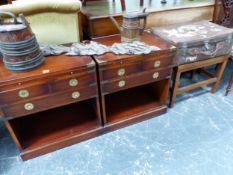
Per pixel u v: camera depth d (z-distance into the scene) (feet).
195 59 4.66
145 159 4.04
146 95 5.51
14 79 3.06
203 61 4.84
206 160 3.96
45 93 3.42
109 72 3.73
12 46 3.03
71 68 3.35
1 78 3.09
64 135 4.35
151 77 4.27
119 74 3.86
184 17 5.65
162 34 4.71
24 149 4.04
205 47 4.56
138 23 4.19
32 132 4.46
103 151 4.25
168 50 4.02
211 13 6.01
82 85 3.65
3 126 4.99
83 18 4.97
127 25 4.12
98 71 3.63
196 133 4.57
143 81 4.23
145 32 4.98
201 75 6.66
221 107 5.29
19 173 3.87
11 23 3.20
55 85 3.41
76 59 3.63
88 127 4.54
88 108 5.10
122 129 4.77
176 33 4.76
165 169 3.84
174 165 3.90
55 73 3.28
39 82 3.26
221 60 5.08
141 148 4.27
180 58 4.45
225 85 6.15
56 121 4.74
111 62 3.61
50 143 4.17
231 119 4.91
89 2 6.20
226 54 5.02
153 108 5.02
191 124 4.81
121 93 5.60
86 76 3.58
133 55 3.75
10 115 3.39
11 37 2.98
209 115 5.05
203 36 4.55
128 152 4.20
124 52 3.80
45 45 4.06
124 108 5.06
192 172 3.76
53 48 3.92
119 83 3.99
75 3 4.00
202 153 4.10
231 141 4.33
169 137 4.50
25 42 3.09
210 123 4.82
